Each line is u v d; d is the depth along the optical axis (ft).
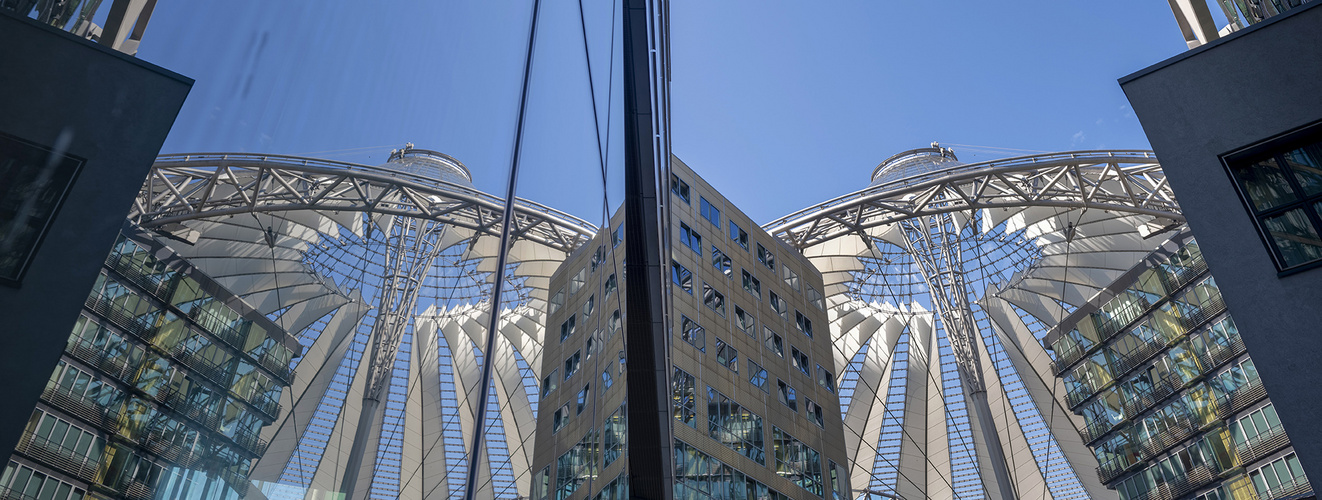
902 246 228.02
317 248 8.04
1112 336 180.34
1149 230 191.42
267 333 7.04
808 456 134.31
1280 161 40.78
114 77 4.85
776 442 129.08
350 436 8.73
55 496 4.48
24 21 4.56
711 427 117.80
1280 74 42.34
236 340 6.54
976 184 180.96
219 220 6.19
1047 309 222.07
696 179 151.84
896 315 244.01
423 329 11.79
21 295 4.37
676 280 129.29
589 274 29.37
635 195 74.18
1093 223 211.20
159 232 5.51
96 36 4.83
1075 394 188.96
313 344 8.01
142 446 5.19
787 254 165.68
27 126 4.43
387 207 9.13
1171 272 167.63
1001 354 230.89
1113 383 178.81
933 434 230.68
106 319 4.99
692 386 118.93
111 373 5.01
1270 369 36.09
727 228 151.33
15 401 4.24
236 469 6.17
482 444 12.67
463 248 12.60
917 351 237.86
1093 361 185.06
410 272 10.93
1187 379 160.66
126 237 5.14
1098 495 205.98
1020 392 225.35
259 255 6.84
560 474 23.73
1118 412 176.76
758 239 159.02
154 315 5.49
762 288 150.61
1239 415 148.46
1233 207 40.32
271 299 7.17
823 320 164.25
